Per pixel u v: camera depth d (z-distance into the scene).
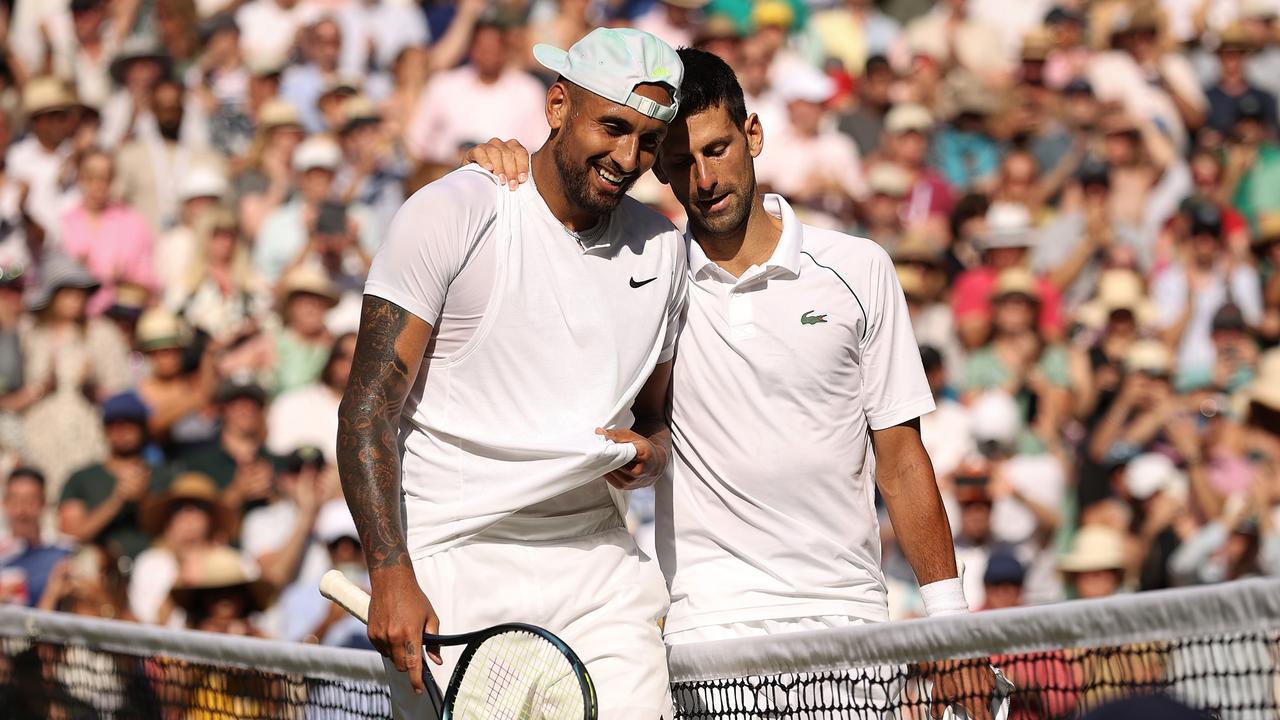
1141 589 30.98
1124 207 42.06
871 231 39.97
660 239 12.84
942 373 33.66
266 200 38.66
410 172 38.84
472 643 11.15
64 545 29.52
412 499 12.22
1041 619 10.76
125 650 17.50
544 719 11.76
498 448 11.93
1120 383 35.84
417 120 41.03
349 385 11.75
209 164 40.62
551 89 12.24
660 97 11.87
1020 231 38.44
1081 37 46.16
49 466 33.09
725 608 13.57
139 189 39.56
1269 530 29.50
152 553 29.16
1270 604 9.39
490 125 40.53
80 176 38.50
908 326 13.98
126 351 34.91
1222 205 41.50
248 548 29.70
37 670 18.70
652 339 12.50
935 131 43.34
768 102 41.66
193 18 43.97
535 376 12.02
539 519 12.15
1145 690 10.57
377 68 44.03
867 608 13.66
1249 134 43.84
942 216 40.97
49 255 36.03
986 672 12.16
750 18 45.56
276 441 31.83
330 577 11.86
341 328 34.53
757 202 13.88
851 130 42.69
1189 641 10.34
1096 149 43.03
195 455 31.25
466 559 11.97
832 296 13.64
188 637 16.61
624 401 12.23
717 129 13.20
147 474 30.58
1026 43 44.72
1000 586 27.64
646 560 12.73
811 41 46.84
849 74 45.75
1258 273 40.38
